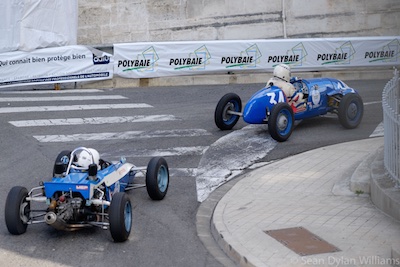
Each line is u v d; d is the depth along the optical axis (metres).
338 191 14.70
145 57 30.45
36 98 27.20
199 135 21.02
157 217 14.02
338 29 35.25
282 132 19.91
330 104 21.77
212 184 16.38
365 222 12.49
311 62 32.22
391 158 13.50
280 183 15.78
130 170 15.06
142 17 33.31
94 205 12.70
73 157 13.23
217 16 33.91
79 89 30.03
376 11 35.44
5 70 28.78
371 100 26.62
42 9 29.11
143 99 27.39
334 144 19.55
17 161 18.02
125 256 11.77
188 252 12.03
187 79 31.00
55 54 29.36
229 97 21.31
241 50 31.19
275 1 34.31
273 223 12.82
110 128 21.94
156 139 20.55
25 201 12.80
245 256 11.09
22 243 12.30
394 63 33.72
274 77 21.03
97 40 33.03
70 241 12.45
